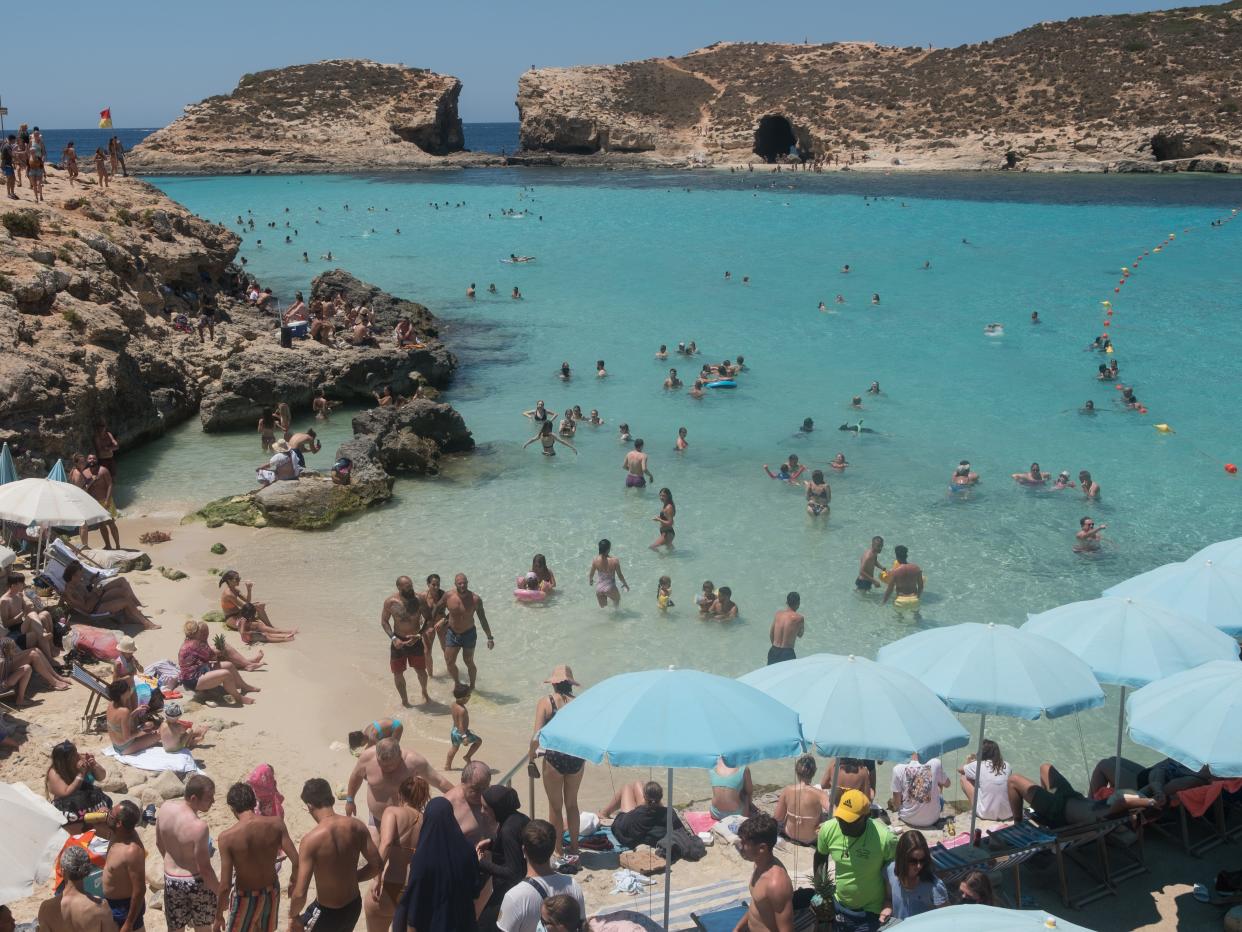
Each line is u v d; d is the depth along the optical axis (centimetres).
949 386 3141
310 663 1586
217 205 7981
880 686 884
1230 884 909
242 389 2862
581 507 2264
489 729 1420
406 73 12962
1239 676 874
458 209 7575
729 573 1923
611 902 948
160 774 1198
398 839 839
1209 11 11544
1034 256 5228
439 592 1527
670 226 6550
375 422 2562
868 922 805
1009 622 1719
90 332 2598
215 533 2123
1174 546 2028
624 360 3525
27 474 2150
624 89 12656
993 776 1130
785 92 12119
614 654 1639
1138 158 9494
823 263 5175
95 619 1630
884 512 2216
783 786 1342
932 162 10150
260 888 812
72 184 3869
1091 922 895
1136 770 1070
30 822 726
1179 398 2983
